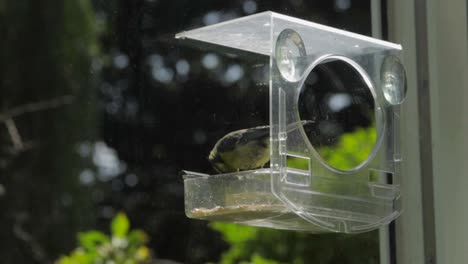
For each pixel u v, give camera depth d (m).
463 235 2.41
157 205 2.74
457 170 2.42
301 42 2.28
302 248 2.60
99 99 2.99
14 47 3.20
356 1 2.53
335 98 2.32
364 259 2.51
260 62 2.39
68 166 3.07
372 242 2.50
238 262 2.65
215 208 2.29
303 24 2.29
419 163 2.44
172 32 2.64
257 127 2.37
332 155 2.31
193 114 2.51
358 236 2.52
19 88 3.20
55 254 3.05
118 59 2.84
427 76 2.45
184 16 2.64
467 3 2.43
